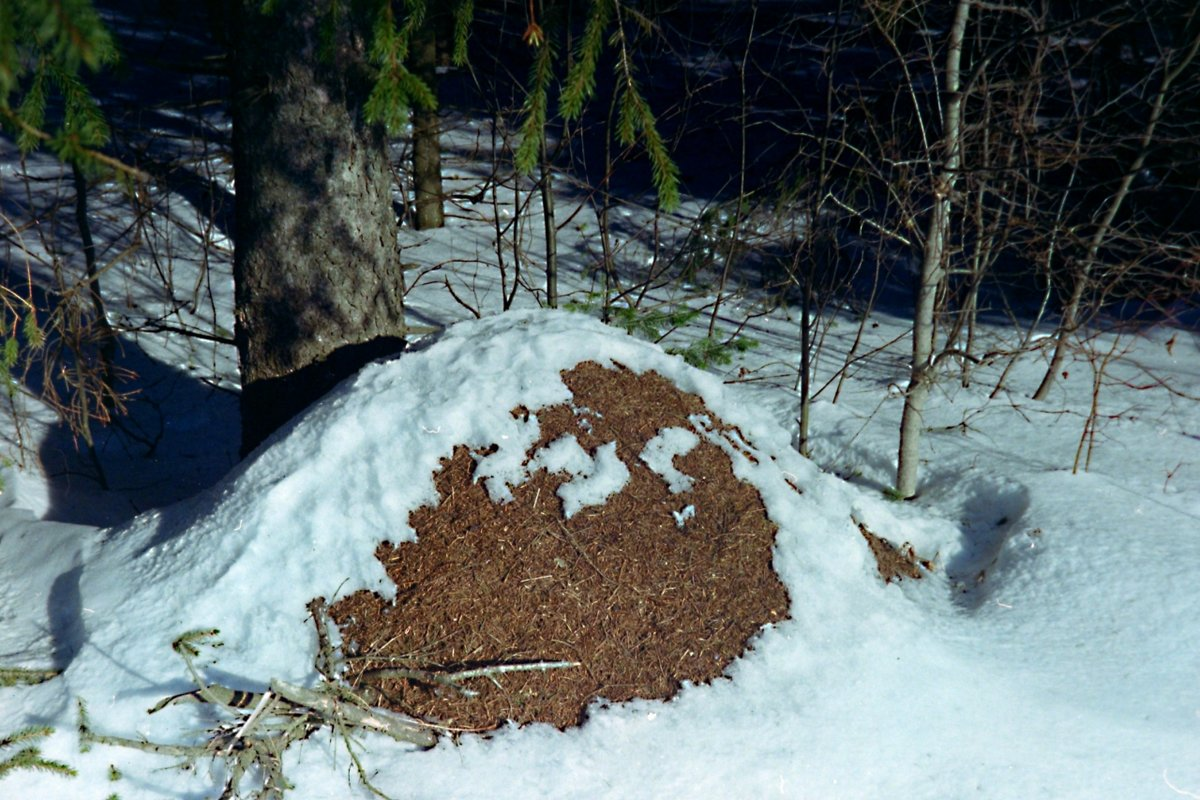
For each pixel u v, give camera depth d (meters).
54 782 3.29
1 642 3.88
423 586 3.90
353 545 3.99
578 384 4.48
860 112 6.84
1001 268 9.01
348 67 5.12
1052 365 6.65
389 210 5.57
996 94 5.94
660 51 8.01
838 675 3.86
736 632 3.96
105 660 3.67
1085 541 4.68
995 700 3.80
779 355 7.64
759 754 3.52
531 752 3.49
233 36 5.20
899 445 5.59
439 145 9.68
